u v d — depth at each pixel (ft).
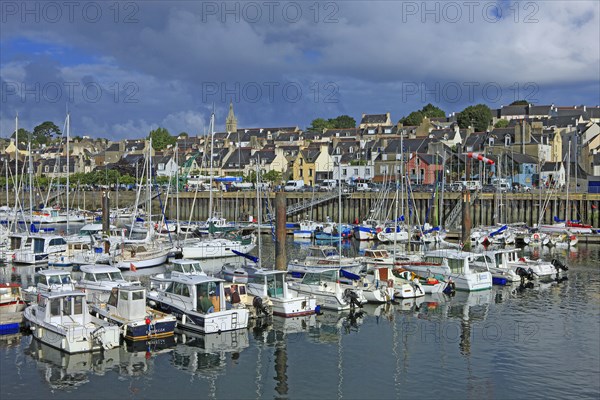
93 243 199.11
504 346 107.76
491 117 552.00
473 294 150.82
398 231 253.24
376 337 113.60
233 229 263.70
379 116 604.49
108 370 94.38
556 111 568.41
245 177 425.69
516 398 85.30
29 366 94.94
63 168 536.42
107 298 124.26
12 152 586.04
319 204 326.24
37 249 192.75
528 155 399.85
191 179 391.65
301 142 546.67
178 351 103.96
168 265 191.21
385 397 85.97
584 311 132.36
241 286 126.93
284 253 169.07
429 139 431.43
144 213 353.10
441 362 99.96
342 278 149.59
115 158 589.73
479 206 291.79
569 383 90.53
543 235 242.78
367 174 420.77
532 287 159.12
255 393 87.20
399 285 145.69
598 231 261.03
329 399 85.46
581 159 419.95
